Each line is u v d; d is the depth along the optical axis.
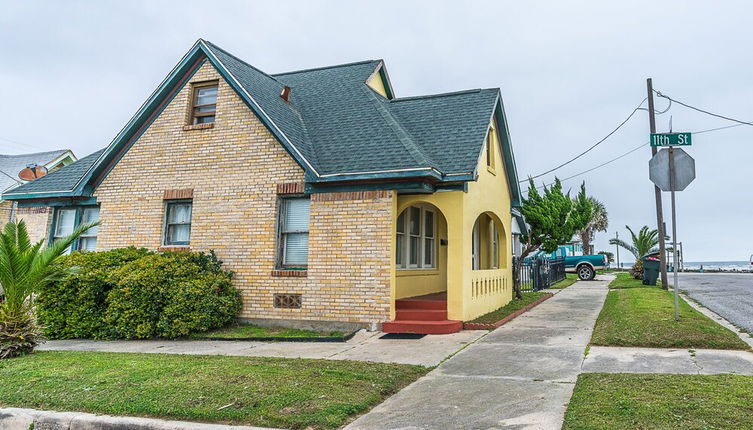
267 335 10.95
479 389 6.51
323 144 12.69
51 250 9.05
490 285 13.96
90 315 11.26
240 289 12.29
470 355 8.65
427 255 15.29
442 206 11.73
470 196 12.23
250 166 12.60
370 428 5.20
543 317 13.20
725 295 17.06
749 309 13.33
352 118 13.60
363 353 9.02
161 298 11.09
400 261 13.40
